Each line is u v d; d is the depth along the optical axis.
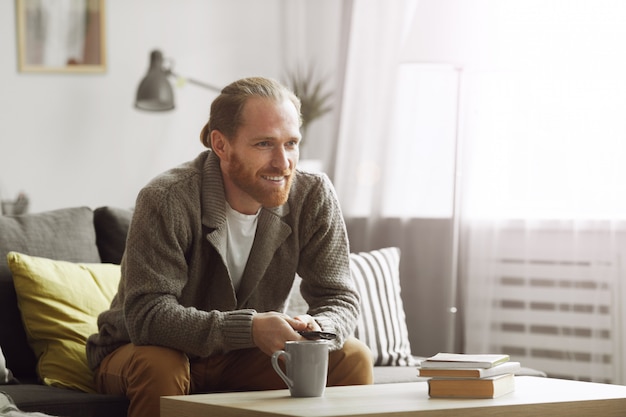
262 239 2.32
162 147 4.71
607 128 3.53
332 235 2.40
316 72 4.83
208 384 2.35
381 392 1.96
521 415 1.79
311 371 1.87
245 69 4.91
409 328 4.08
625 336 3.53
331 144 4.50
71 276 2.70
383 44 4.21
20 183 4.38
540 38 3.65
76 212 2.90
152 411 2.08
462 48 3.52
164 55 4.70
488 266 3.83
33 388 2.37
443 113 4.04
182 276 2.22
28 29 4.39
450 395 1.87
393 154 4.16
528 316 3.74
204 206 2.26
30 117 4.40
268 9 4.95
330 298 2.36
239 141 2.19
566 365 3.64
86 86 4.53
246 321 2.07
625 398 1.93
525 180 3.74
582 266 3.60
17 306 2.68
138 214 2.21
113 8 4.58
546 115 3.67
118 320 2.31
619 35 3.51
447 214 4.00
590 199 3.58
